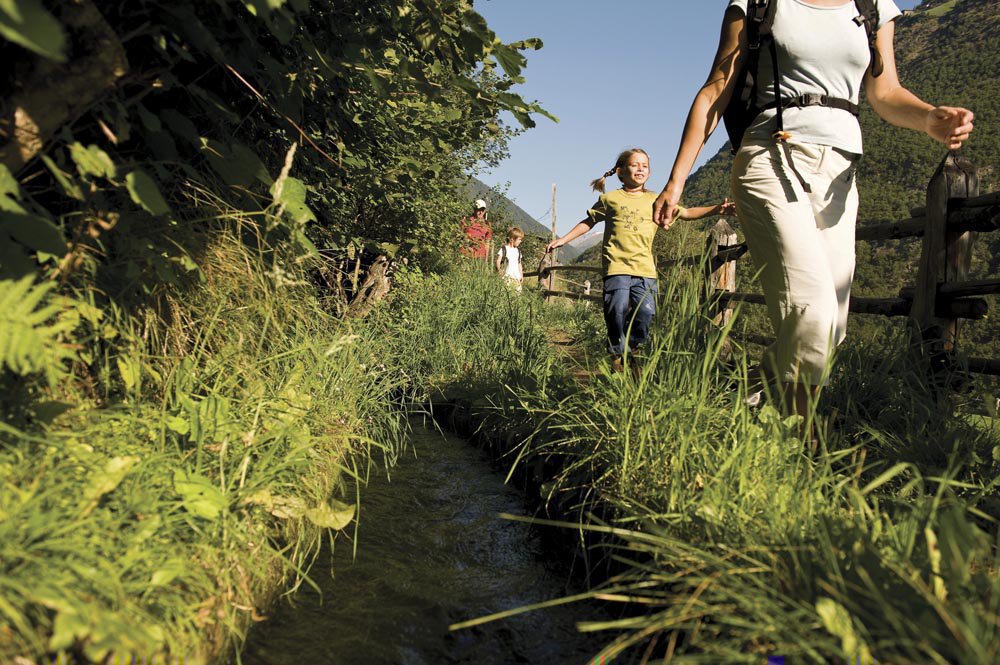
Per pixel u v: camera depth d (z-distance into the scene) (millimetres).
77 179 1655
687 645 1452
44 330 1302
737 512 1790
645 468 2277
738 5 2523
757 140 2512
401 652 1769
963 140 2264
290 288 2936
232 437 2078
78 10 1325
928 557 1407
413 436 4391
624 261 4922
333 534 2561
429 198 6680
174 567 1473
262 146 2932
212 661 1531
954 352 3314
